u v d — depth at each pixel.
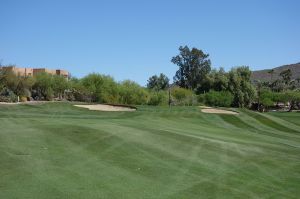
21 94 47.94
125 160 12.81
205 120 36.16
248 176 12.71
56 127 17.53
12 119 21.48
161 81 105.00
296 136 30.17
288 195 11.05
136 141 16.11
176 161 13.56
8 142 13.81
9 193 8.55
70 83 55.97
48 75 54.75
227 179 11.94
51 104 38.84
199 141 18.19
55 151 13.05
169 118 34.44
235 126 34.69
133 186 10.05
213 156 15.30
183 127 26.56
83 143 14.74
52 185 9.38
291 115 51.66
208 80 88.00
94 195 8.95
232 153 16.42
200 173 12.29
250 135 26.31
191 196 9.80
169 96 66.50
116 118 29.80
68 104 40.22
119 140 15.90
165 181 10.92
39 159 11.78
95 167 11.52
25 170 10.46
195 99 73.31
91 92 57.16
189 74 116.88
